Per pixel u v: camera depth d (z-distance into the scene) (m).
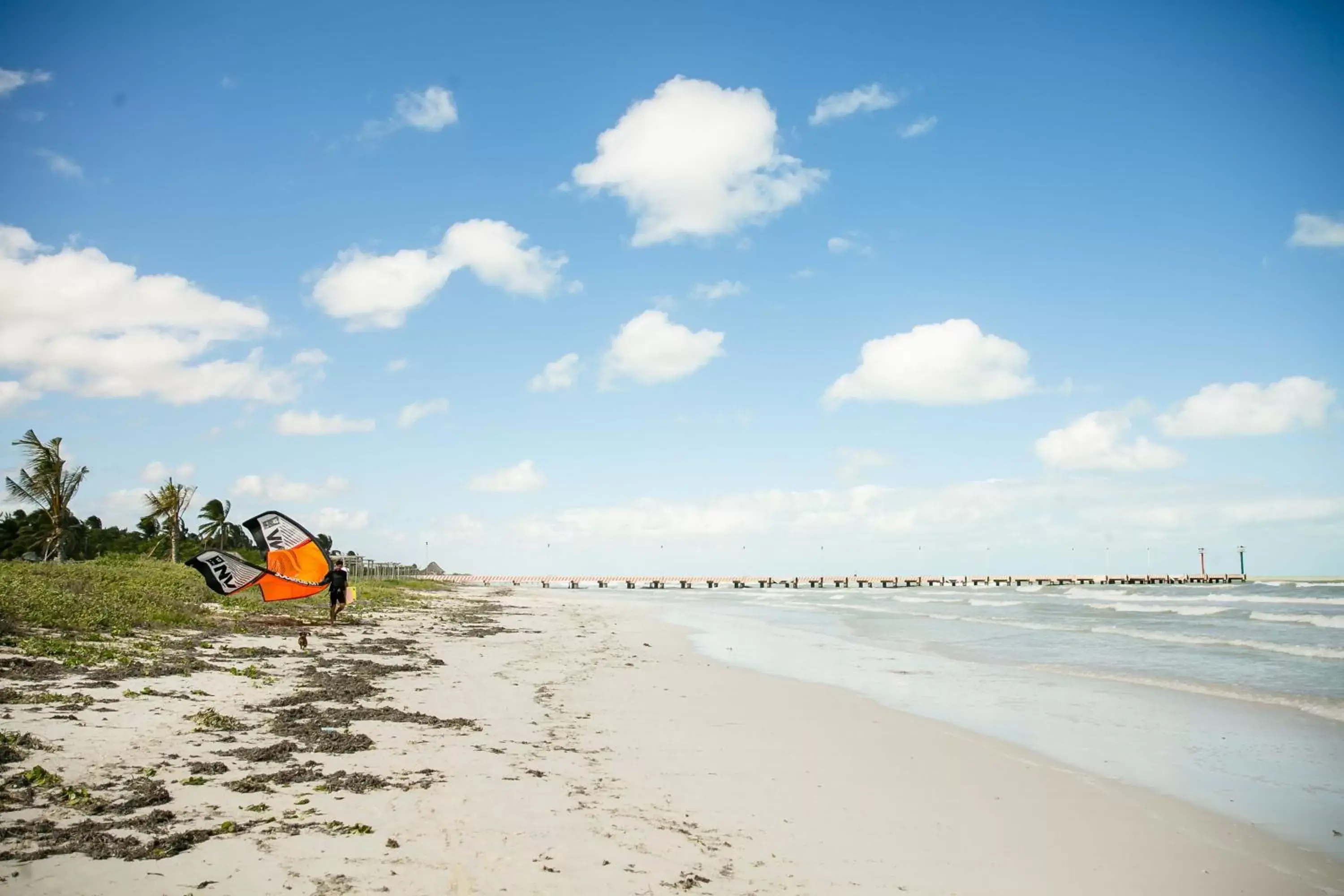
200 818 7.12
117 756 8.75
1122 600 67.12
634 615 48.03
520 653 22.59
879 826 8.56
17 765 8.09
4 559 45.19
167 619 19.98
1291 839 8.61
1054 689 18.11
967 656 24.69
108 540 54.59
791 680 19.44
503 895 5.99
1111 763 11.62
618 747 11.34
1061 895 7.05
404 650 20.67
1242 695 17.17
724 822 8.31
